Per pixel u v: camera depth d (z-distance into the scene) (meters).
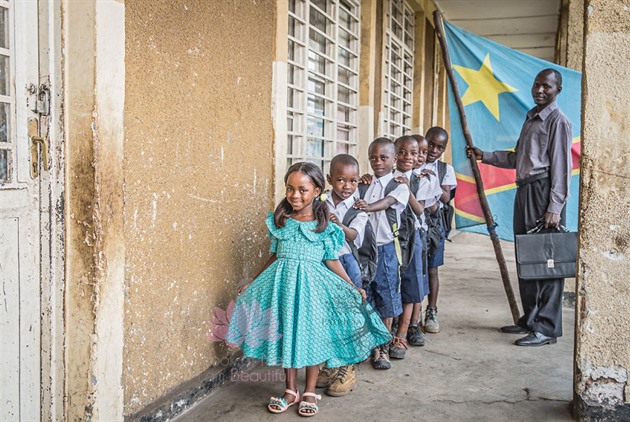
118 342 2.29
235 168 3.15
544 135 3.96
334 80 4.66
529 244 3.93
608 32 2.58
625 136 2.58
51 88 2.13
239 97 3.16
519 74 4.81
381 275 3.43
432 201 4.01
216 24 2.90
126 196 2.33
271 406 2.80
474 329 4.43
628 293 2.59
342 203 3.16
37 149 2.13
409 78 7.27
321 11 4.36
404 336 3.74
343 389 3.06
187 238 2.75
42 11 2.11
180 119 2.65
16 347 2.10
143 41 2.39
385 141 3.46
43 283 2.19
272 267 2.83
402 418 2.80
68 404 2.21
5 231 2.03
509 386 3.24
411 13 7.26
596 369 2.66
